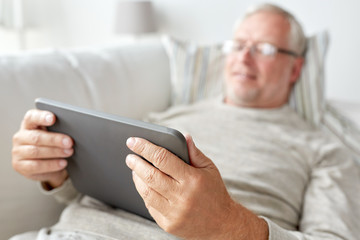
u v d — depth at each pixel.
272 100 1.45
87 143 0.81
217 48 1.64
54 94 1.17
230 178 1.08
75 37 2.93
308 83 1.52
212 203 0.68
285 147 1.26
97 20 2.83
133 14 2.46
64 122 0.82
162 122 1.39
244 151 1.20
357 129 1.43
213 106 1.46
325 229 0.98
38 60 1.21
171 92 1.64
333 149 1.26
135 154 0.72
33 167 0.92
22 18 2.80
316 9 2.09
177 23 2.56
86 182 0.93
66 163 0.92
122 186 0.83
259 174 1.11
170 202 0.68
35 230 1.13
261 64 1.41
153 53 1.60
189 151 0.68
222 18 2.41
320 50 1.54
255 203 1.04
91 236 0.86
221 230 0.71
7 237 1.07
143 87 1.48
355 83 2.11
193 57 1.62
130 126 0.69
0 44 2.87
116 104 1.35
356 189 1.17
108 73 1.36
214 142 1.24
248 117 1.35
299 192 1.16
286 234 0.82
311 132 1.37
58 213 1.18
